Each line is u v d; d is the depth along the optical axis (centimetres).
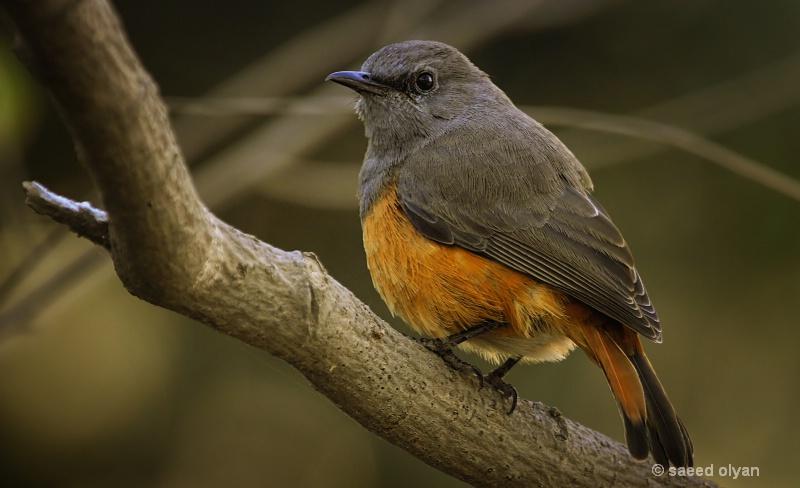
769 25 1218
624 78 1255
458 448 675
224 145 1305
